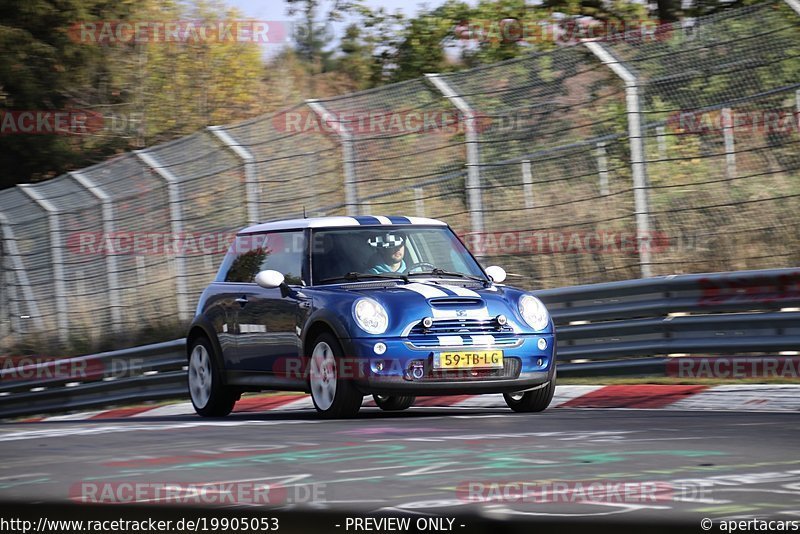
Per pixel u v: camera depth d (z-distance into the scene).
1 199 62.50
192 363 34.19
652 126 37.28
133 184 53.78
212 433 23.61
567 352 36.41
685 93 36.97
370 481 15.48
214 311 33.00
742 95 36.19
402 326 27.09
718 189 39.38
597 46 38.66
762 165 38.50
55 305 58.97
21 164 93.25
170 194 51.31
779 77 35.56
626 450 18.14
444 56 72.88
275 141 46.38
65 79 93.88
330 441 20.89
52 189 59.34
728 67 36.38
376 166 43.03
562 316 36.78
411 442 20.19
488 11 70.19
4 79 90.88
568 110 39.41
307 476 16.20
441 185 41.91
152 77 96.44
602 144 39.94
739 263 38.16
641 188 37.03
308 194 44.91
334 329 27.50
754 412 25.50
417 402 35.41
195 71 97.50
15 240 61.31
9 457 20.34
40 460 19.62
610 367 35.06
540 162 40.62
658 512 12.56
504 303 28.27
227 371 32.47
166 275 52.56
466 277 30.34
